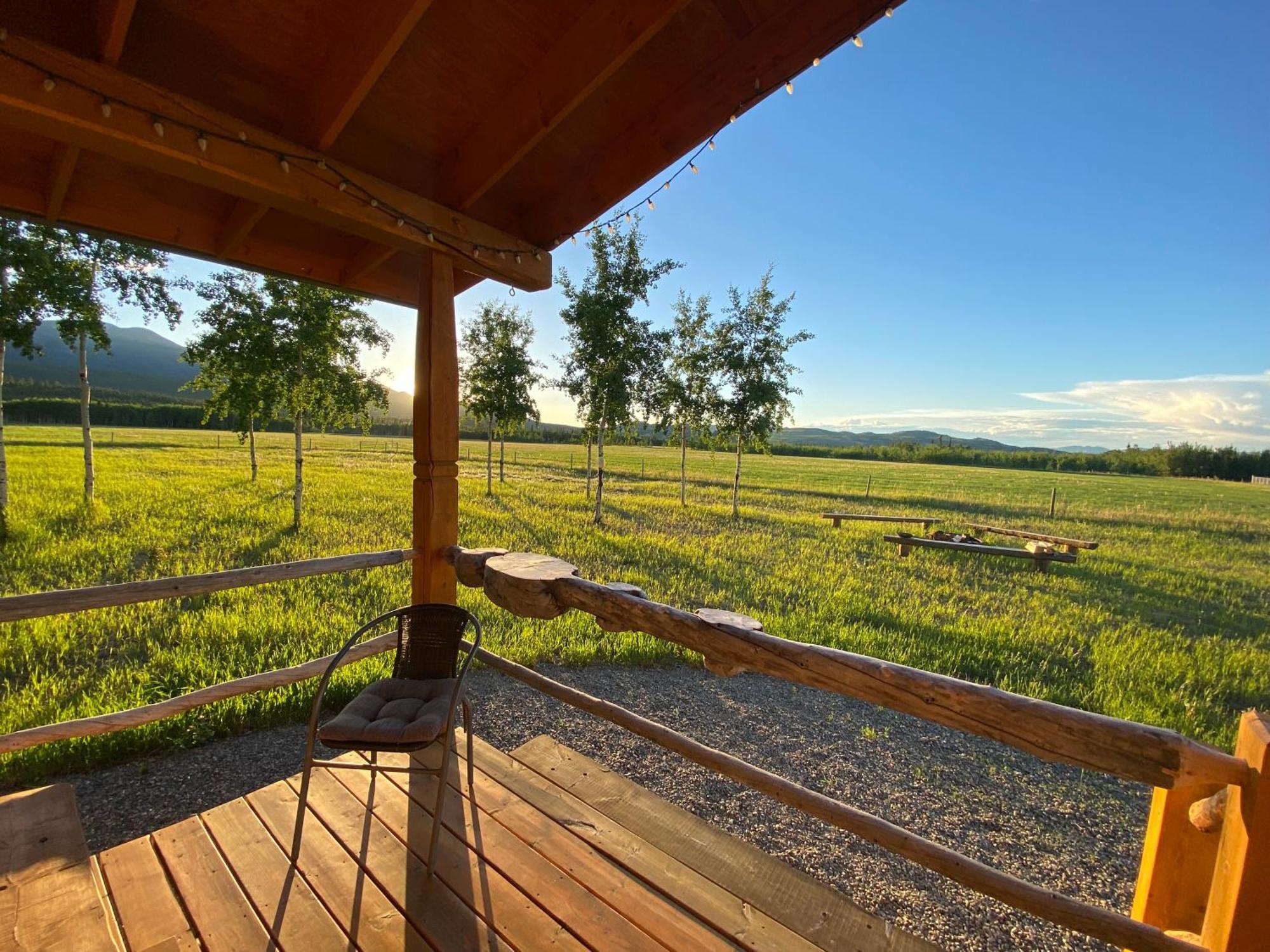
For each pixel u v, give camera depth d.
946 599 7.18
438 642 2.35
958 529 13.27
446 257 2.65
